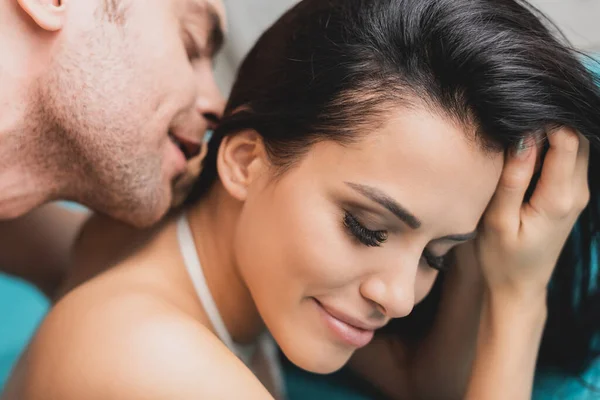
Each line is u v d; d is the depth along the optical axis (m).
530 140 0.75
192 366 0.68
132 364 0.67
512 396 0.89
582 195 0.84
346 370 1.18
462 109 0.70
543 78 0.72
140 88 0.75
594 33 1.61
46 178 0.78
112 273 0.81
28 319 1.41
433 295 1.06
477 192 0.73
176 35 0.79
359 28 0.74
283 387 1.11
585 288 0.97
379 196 0.70
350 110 0.72
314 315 0.77
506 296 0.90
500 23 0.72
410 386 1.11
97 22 0.73
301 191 0.74
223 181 0.81
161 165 0.80
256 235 0.78
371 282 0.74
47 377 0.71
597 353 1.01
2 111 0.71
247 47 1.73
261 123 0.78
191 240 0.85
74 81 0.73
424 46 0.71
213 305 0.85
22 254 1.10
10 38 0.71
